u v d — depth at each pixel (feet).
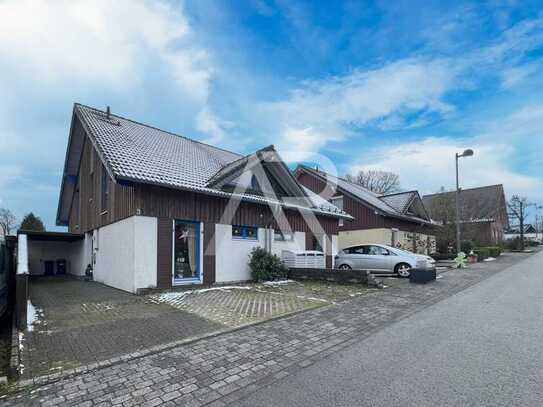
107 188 44.45
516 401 11.70
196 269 39.04
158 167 38.86
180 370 15.10
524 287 37.09
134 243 34.04
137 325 21.91
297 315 24.90
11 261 32.78
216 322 22.59
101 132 42.65
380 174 169.27
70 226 72.95
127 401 12.45
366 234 80.48
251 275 43.93
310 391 12.92
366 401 11.99
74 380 14.16
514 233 214.48
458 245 69.31
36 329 21.03
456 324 21.83
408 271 48.96
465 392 12.43
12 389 13.35
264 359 16.33
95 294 33.78
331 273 41.47
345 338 19.42
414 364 15.25
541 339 18.40
